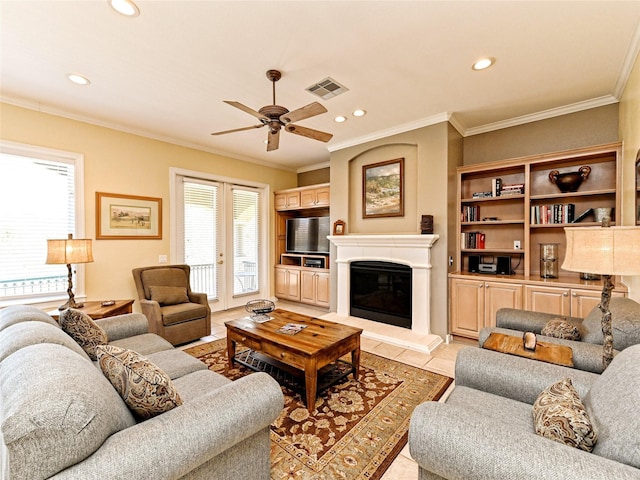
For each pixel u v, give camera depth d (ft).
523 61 8.00
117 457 3.00
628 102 8.52
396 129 12.85
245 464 4.34
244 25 6.57
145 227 13.39
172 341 11.10
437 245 11.98
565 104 10.66
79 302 11.43
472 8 6.10
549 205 10.89
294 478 5.24
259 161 18.44
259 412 4.18
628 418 2.95
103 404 3.24
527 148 11.84
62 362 3.57
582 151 9.98
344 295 14.84
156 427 3.41
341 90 9.58
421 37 7.00
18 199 10.37
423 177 12.26
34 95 9.91
